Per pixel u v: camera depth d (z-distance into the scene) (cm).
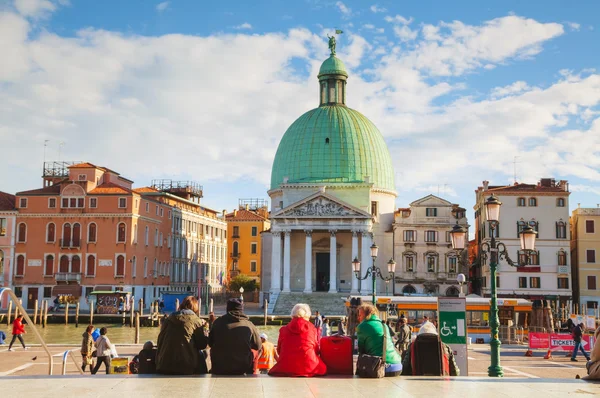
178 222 11550
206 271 12975
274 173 11906
